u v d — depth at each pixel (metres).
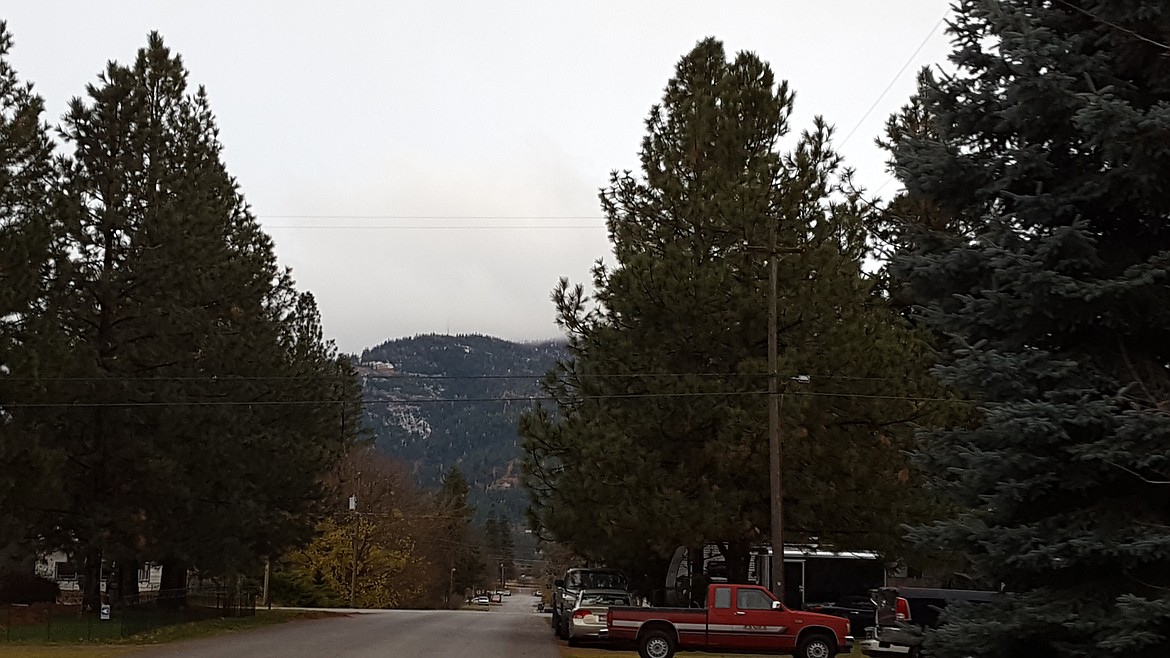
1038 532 10.25
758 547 30.30
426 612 54.09
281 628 32.34
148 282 30.47
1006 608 10.71
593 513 24.97
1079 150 10.92
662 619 22.42
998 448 10.68
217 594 35.97
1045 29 10.53
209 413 29.89
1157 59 10.43
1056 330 10.79
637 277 25.86
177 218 30.58
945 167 11.35
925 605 21.95
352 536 71.81
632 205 29.67
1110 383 10.23
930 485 11.76
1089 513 10.26
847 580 31.58
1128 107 9.54
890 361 25.42
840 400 25.02
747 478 25.56
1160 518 10.18
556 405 27.88
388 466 87.81
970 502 11.01
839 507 25.16
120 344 30.33
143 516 29.41
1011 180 10.98
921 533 11.02
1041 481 10.12
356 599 71.94
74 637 25.48
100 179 32.00
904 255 11.77
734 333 26.11
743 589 22.62
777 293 25.84
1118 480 10.34
